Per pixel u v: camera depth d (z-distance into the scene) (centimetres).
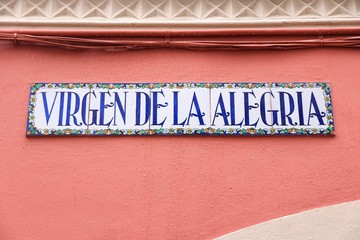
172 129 405
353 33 434
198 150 402
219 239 377
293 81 422
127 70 427
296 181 394
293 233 377
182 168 398
